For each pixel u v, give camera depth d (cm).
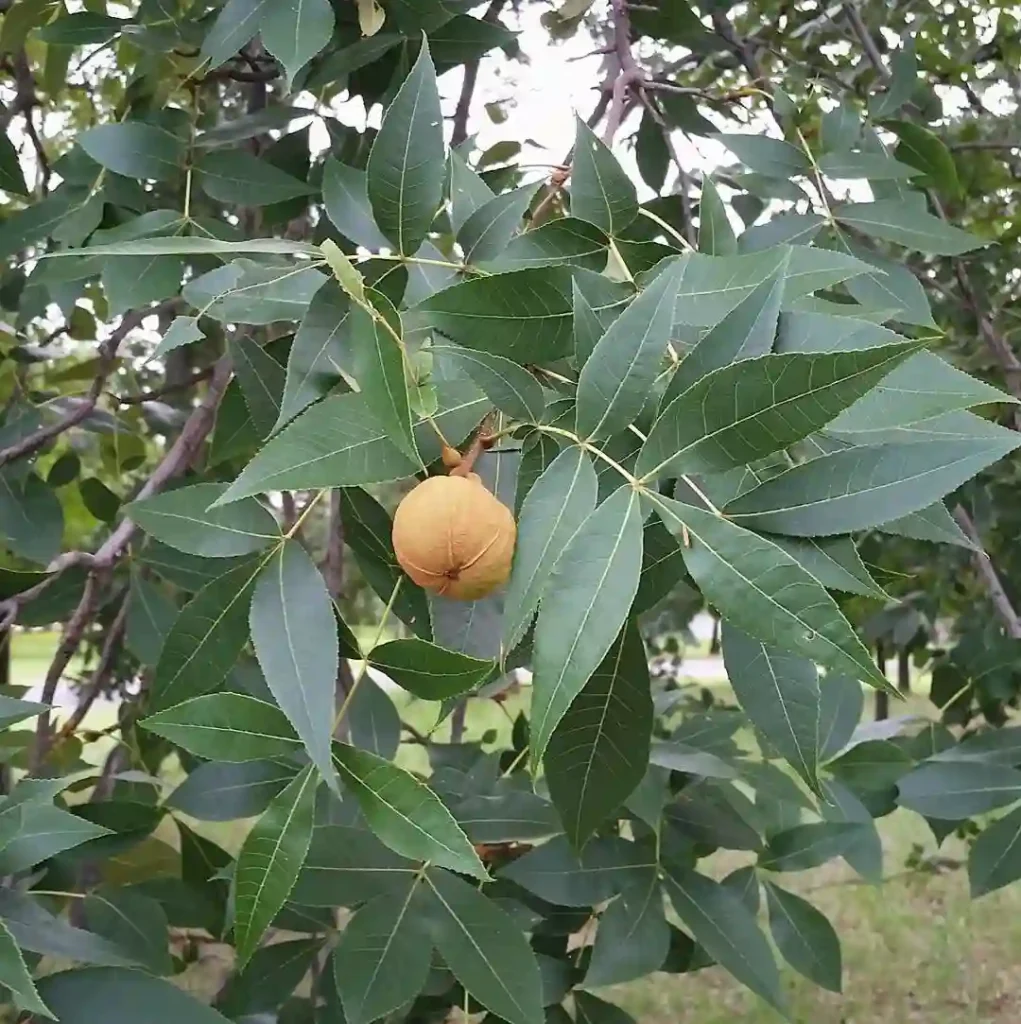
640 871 53
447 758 67
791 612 28
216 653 40
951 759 56
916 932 147
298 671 33
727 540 29
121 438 86
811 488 31
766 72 86
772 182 56
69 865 54
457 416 37
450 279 45
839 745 61
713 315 36
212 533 37
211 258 66
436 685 35
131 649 58
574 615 28
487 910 45
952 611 109
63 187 61
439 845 32
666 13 69
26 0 63
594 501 30
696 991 136
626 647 38
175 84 68
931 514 38
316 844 46
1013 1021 127
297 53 47
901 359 27
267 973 53
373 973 43
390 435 29
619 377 31
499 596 43
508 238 42
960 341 92
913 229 53
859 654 27
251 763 52
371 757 33
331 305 38
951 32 96
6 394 83
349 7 60
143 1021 35
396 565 45
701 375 30
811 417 28
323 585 34
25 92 77
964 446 31
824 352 28
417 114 38
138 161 56
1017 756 56
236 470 74
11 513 65
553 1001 56
